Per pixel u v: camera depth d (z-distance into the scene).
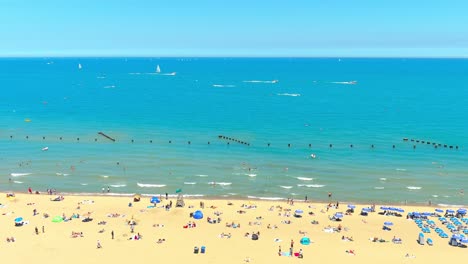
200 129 112.94
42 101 164.00
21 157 85.62
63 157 85.88
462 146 95.12
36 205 59.91
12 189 68.25
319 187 69.94
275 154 88.69
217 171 77.56
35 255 45.41
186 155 87.81
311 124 119.62
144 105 155.25
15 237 49.50
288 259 45.34
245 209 59.44
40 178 73.31
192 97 179.12
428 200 64.69
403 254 46.72
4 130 110.38
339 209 59.94
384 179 73.56
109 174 75.56
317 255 46.34
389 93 191.75
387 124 119.25
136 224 53.78
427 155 88.25
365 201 64.38
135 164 81.31
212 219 55.28
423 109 144.38
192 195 66.06
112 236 49.84
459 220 55.41
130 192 67.12
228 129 112.94
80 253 45.97
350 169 78.88
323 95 186.25
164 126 116.69
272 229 52.88
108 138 102.31
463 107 147.50
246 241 49.47
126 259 44.88
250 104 159.00
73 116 131.62
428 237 50.91
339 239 50.28
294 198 65.44
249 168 79.25
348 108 148.00
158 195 65.69
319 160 84.56
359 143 97.88
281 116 132.75
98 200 62.47
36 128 113.12
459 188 69.62
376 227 53.81
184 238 50.06
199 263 44.25
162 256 45.62
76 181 71.94
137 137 103.56
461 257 46.09
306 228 53.31
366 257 46.03
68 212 57.47
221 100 169.88
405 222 55.44
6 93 189.50
